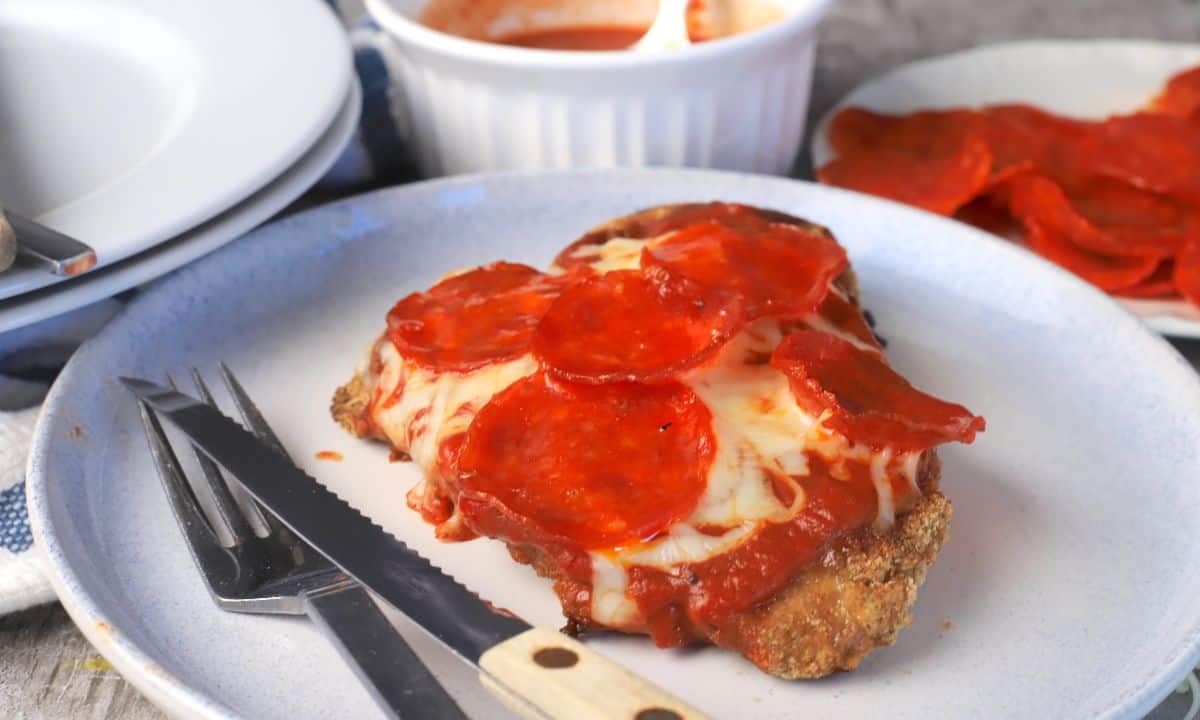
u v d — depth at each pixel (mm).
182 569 530
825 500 504
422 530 543
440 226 641
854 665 504
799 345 524
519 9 734
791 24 668
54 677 531
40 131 651
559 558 505
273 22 665
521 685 476
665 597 502
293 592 511
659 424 518
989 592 529
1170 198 686
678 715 466
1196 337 633
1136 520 548
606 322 532
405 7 708
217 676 505
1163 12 900
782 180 647
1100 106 757
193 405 562
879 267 632
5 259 542
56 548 512
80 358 567
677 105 667
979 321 614
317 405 584
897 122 734
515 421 520
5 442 563
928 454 527
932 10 903
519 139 676
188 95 640
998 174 689
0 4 681
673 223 592
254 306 610
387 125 706
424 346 548
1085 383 589
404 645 495
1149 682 489
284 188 606
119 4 673
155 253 577
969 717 499
